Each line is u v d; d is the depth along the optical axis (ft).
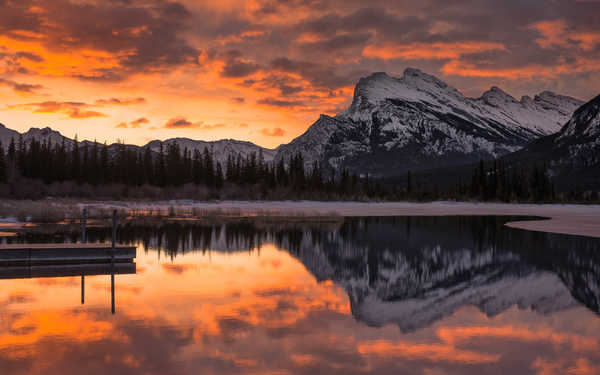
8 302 37.83
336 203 355.97
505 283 50.29
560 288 47.57
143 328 31.04
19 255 58.70
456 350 27.84
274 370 24.09
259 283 48.32
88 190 326.03
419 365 25.18
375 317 35.40
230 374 23.44
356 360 25.84
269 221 150.92
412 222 154.81
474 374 23.99
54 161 402.72
